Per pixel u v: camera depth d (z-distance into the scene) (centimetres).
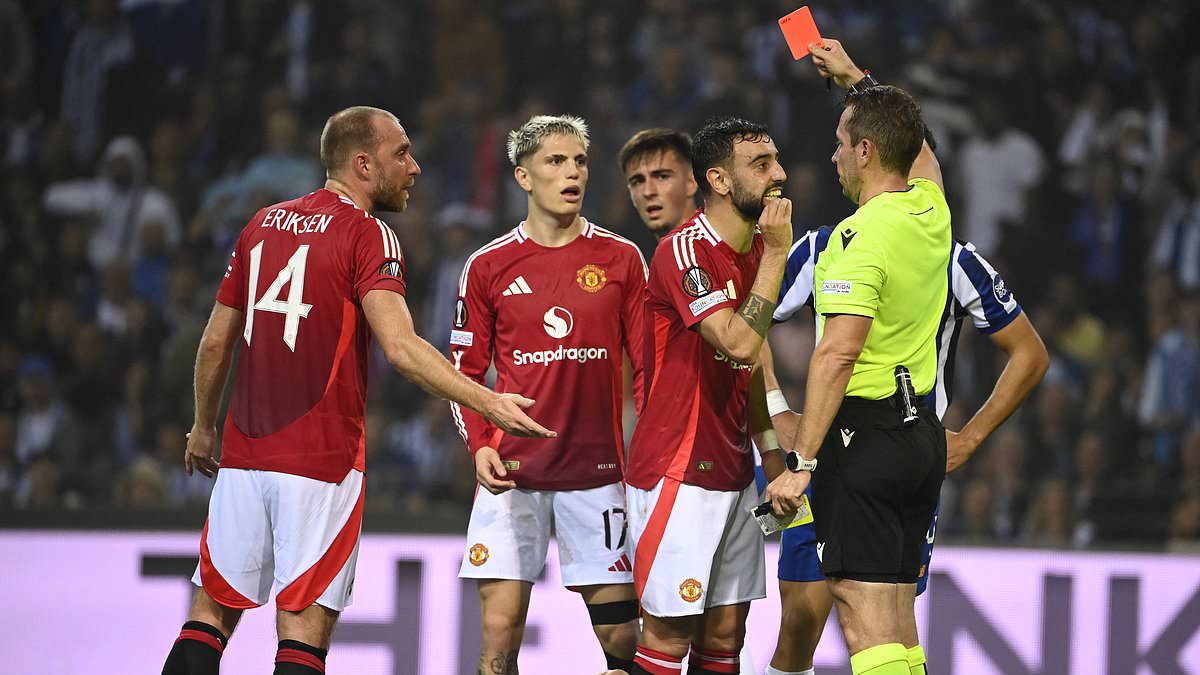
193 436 1306
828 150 3438
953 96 3528
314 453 1197
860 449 1140
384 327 1169
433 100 3559
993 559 1858
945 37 3597
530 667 1791
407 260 3234
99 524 1827
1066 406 2997
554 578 1808
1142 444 3023
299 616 1191
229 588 1207
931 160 1295
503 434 1385
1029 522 2747
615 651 1388
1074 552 1870
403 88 3631
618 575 1370
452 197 3428
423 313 3216
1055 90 3588
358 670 1766
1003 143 3462
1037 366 1269
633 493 1275
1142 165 3538
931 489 1177
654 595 1241
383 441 2923
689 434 1238
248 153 3531
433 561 1802
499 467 1330
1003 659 1838
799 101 3491
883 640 1126
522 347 1369
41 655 1781
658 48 3616
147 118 3584
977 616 1842
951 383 1267
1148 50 3694
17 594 1789
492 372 2672
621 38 3650
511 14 3681
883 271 1118
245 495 1205
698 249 1216
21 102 3569
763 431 1309
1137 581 1870
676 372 1241
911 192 1168
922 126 1174
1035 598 1855
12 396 3105
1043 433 2972
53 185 3500
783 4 3612
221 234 3328
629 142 1495
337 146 1254
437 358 1159
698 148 1234
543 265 1373
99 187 3450
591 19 3656
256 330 1213
